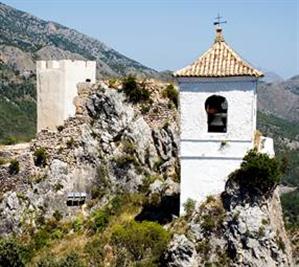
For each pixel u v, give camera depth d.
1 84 195.12
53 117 49.50
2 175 47.28
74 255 36.28
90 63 50.00
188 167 33.59
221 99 33.66
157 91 49.31
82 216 45.38
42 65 50.06
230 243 31.48
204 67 33.50
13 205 45.69
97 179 47.12
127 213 42.19
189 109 33.50
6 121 151.88
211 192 33.31
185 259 31.52
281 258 31.20
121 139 48.00
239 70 32.75
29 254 41.06
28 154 47.62
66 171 47.25
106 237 38.25
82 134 48.03
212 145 33.28
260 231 31.17
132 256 34.41
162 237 33.69
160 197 40.88
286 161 33.97
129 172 46.69
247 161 31.92
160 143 47.94
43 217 45.62
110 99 48.47
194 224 32.47
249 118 32.91
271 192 32.69
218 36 35.25
